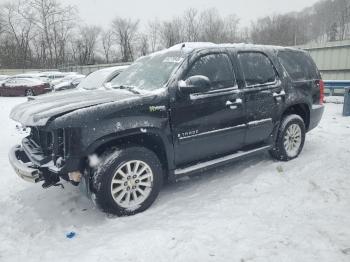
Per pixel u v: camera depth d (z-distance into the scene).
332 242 3.05
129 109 3.59
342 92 14.33
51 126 3.25
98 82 8.18
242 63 4.70
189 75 4.11
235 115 4.47
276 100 4.98
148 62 4.74
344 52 14.97
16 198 4.41
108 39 61.47
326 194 4.06
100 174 3.46
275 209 3.72
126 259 2.91
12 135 8.36
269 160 5.42
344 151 5.81
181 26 55.38
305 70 5.66
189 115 4.02
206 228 3.35
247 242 3.09
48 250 3.17
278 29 56.25
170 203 4.02
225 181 4.63
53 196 4.39
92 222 3.67
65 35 58.12
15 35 57.44
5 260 3.05
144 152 3.72
